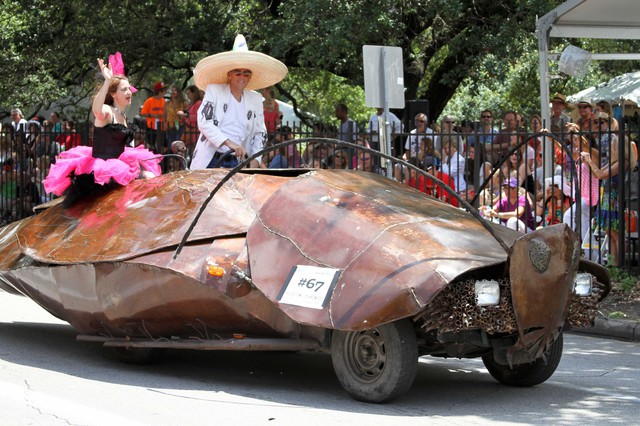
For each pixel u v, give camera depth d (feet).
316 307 21.88
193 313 24.56
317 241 22.94
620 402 24.07
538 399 24.08
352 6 63.21
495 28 69.05
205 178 27.07
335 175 25.26
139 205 27.22
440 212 23.94
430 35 79.05
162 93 62.90
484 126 43.75
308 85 109.91
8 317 35.60
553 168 41.19
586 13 48.47
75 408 21.18
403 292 20.83
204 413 21.13
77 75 86.28
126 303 25.64
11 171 59.00
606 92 66.49
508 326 21.43
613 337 35.86
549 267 21.79
